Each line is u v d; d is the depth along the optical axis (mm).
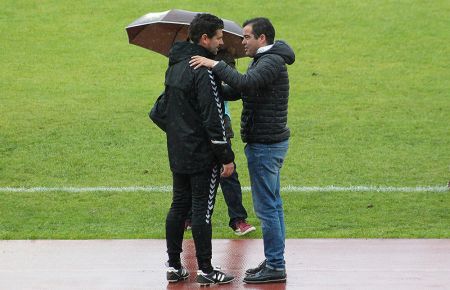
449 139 44469
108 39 61406
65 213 33688
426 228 31172
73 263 26906
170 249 24781
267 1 66750
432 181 37875
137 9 65625
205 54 23641
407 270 25953
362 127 46594
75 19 64312
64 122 47250
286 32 61938
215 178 24016
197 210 24141
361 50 59344
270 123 23859
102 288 24531
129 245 28938
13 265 26703
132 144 43906
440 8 65812
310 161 41125
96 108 49750
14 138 44500
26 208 34344
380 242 29016
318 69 56375
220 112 23141
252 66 23781
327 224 31875
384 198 35469
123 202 35250
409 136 45031
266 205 24500
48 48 59875
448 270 25906
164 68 57031
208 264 24609
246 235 30188
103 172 39594
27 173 39406
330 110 49469
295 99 51438
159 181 38312
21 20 64188
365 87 53406
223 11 64500
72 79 54844
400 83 53969
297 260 27078
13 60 57844
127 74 55906
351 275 25531
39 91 52625
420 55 58438
